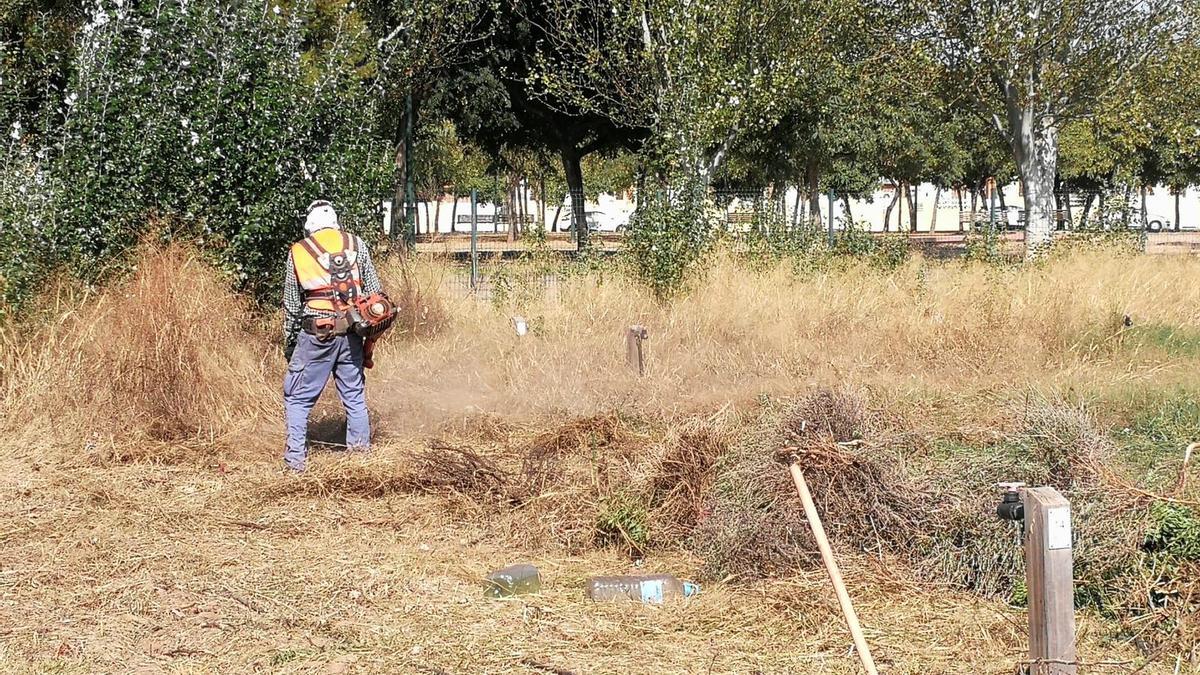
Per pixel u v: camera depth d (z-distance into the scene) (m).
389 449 7.61
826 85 27.34
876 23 24.14
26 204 9.15
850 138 34.22
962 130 42.84
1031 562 3.86
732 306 11.83
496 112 28.62
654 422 8.20
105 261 9.05
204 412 8.00
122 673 4.32
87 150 9.14
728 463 6.10
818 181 38.75
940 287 14.10
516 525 6.18
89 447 7.60
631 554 5.82
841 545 5.37
